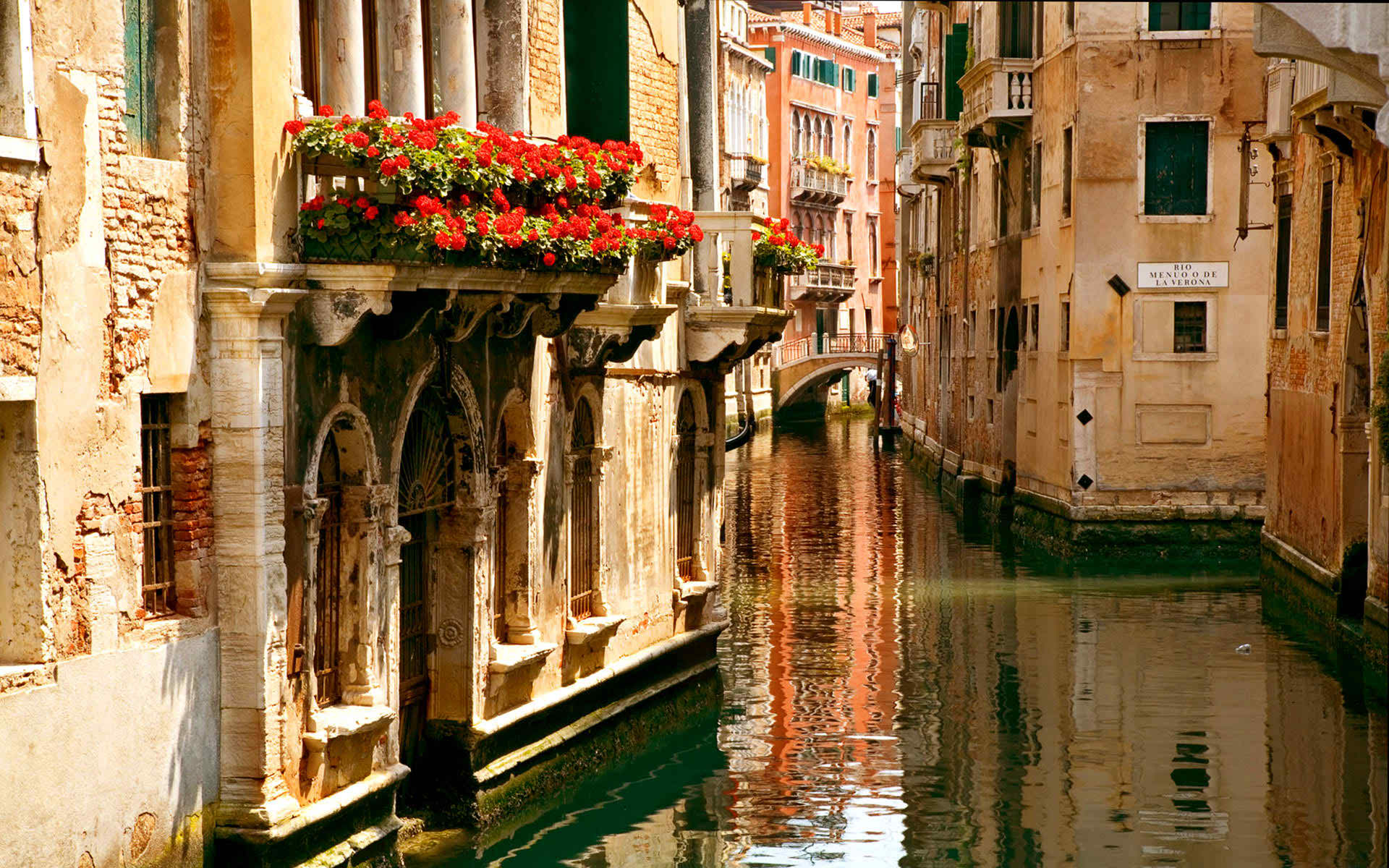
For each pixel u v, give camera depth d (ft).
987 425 127.24
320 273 37.17
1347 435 72.28
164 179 34.35
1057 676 64.49
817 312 262.67
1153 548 98.73
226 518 35.86
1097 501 99.30
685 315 63.77
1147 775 50.55
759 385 231.91
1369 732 55.42
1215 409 98.53
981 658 67.97
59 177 31.58
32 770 30.76
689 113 66.49
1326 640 71.36
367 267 37.01
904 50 195.31
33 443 31.14
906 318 208.64
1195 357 98.37
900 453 186.70
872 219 289.33
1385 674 63.41
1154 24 98.27
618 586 56.80
